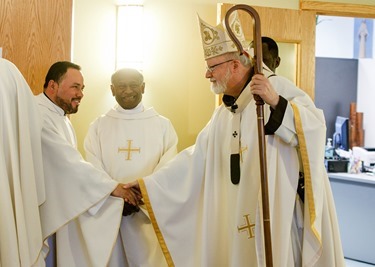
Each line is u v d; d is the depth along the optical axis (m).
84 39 3.75
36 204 2.44
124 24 3.78
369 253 4.84
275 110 2.22
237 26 2.48
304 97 2.40
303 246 2.33
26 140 2.41
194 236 2.73
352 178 4.88
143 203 2.91
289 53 4.15
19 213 2.32
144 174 3.16
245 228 2.44
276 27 3.98
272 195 2.31
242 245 2.45
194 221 2.74
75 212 2.73
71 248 2.88
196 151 2.73
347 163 5.23
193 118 3.96
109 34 3.80
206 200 2.62
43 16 3.39
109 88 3.80
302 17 4.04
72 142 2.96
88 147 3.21
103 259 2.79
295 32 4.03
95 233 2.82
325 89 7.04
